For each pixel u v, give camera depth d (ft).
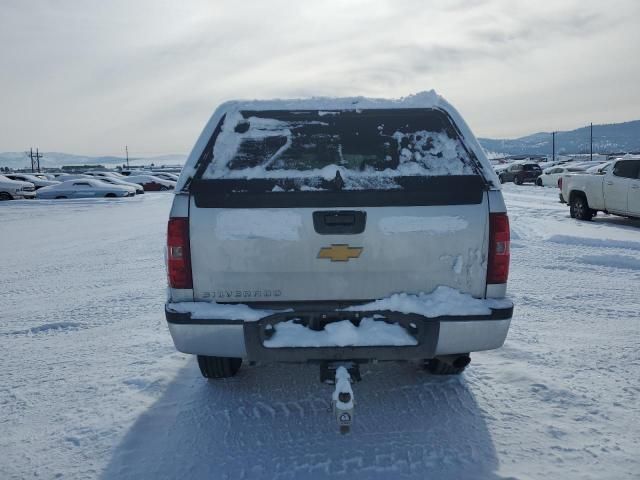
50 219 67.82
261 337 10.41
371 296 10.59
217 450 10.64
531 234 40.22
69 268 32.35
